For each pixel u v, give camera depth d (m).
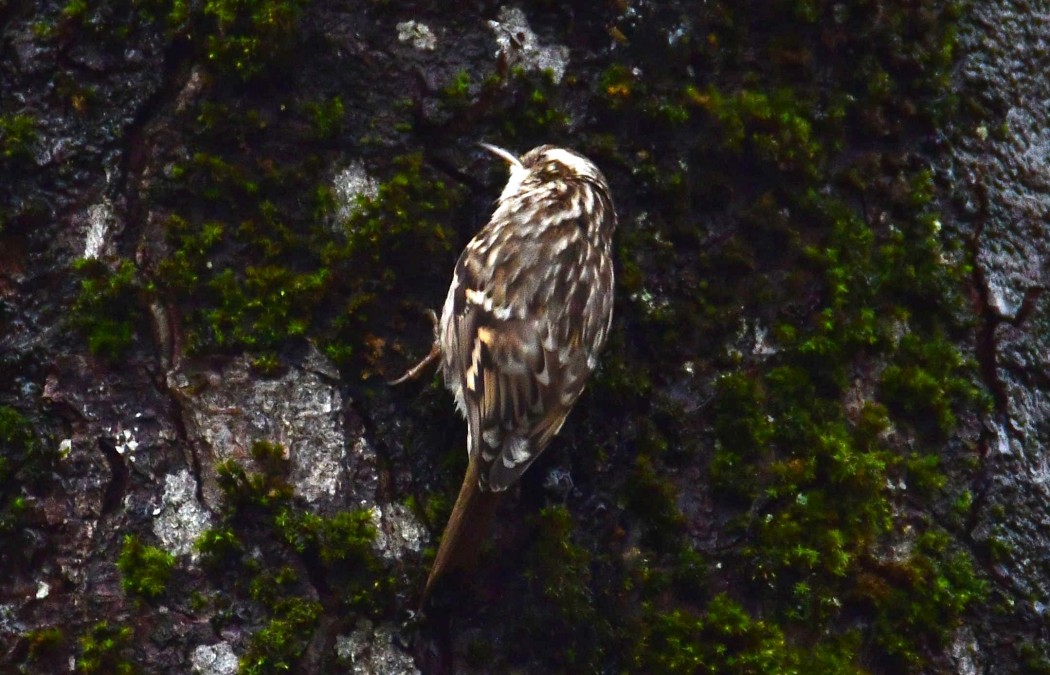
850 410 4.61
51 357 4.58
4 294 4.58
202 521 4.57
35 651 4.56
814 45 4.62
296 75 4.59
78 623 4.57
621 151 4.61
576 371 4.60
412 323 4.60
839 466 4.60
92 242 4.58
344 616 4.58
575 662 4.59
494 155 4.61
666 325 4.61
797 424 4.60
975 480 4.61
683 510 4.60
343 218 4.60
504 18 4.61
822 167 4.62
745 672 4.59
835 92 4.62
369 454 4.59
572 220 4.61
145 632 4.57
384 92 4.60
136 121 4.59
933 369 4.61
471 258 4.61
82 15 4.59
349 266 4.59
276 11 4.59
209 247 4.59
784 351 4.61
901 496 4.61
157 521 4.57
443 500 4.60
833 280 4.61
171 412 4.58
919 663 4.59
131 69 4.59
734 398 4.60
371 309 4.60
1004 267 4.62
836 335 4.61
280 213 4.59
